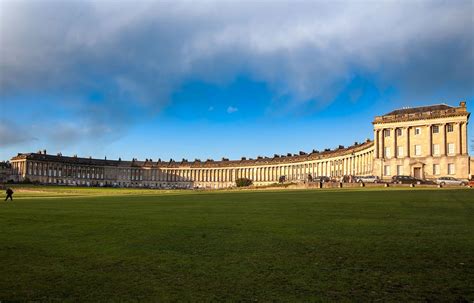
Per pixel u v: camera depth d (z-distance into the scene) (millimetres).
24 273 11406
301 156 160625
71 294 9719
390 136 97375
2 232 17734
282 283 10031
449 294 8992
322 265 11391
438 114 91000
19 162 194125
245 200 36000
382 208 24859
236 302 8938
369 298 8922
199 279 10523
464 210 22984
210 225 18688
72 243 15172
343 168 132125
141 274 11102
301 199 35062
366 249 13016
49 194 70438
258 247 13734
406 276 10227
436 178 84500
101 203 35656
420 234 15180
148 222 20188
